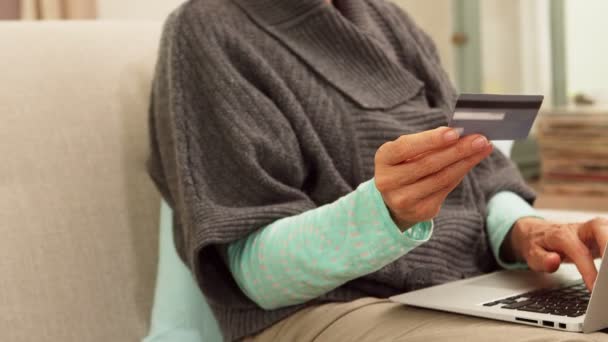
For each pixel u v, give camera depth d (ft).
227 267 3.76
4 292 3.83
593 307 2.83
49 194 4.04
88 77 4.30
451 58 8.09
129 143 4.35
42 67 4.18
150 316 4.23
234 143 3.67
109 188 4.24
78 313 4.01
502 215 4.25
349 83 4.04
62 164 4.11
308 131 3.82
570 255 3.68
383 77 4.18
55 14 7.10
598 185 6.60
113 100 4.35
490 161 4.65
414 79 4.29
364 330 3.30
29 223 3.95
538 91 7.62
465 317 3.20
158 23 4.78
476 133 2.98
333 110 3.94
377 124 3.95
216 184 3.71
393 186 3.02
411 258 3.78
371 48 4.16
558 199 6.78
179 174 3.72
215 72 3.80
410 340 3.10
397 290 3.78
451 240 3.96
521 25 7.67
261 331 3.71
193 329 4.08
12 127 4.01
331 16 4.09
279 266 3.41
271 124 3.74
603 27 7.25
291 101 3.84
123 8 7.35
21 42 4.19
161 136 3.97
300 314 3.59
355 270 3.29
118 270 4.18
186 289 4.08
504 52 7.79
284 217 3.57
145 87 4.49
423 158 2.93
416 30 4.72
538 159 7.80
